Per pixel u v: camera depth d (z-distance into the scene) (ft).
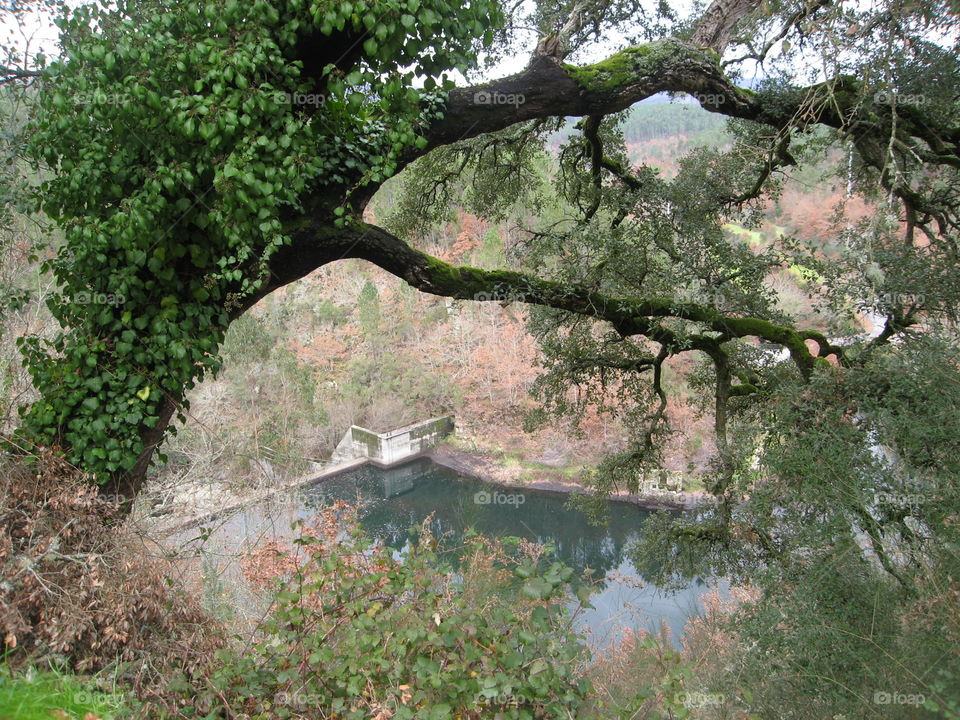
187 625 11.43
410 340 102.32
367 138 15.90
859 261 16.81
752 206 27.63
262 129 12.50
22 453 12.76
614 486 32.60
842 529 15.01
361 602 9.61
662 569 27.27
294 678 8.91
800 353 21.07
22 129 14.58
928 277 17.95
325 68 12.59
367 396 92.12
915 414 15.90
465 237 89.97
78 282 13.83
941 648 12.09
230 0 11.87
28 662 8.82
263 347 76.18
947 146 19.85
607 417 70.33
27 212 15.46
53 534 10.91
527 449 82.23
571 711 8.40
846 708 12.80
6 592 9.47
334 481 82.53
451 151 27.96
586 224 24.23
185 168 12.28
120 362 13.79
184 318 14.12
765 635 14.35
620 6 25.09
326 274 106.42
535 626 8.52
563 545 60.64
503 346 89.61
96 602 10.03
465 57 13.65
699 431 64.44
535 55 17.51
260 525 29.78
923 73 18.71
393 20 12.09
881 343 18.92
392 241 17.65
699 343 23.71
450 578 10.66
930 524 14.42
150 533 14.69
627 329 22.53
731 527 22.02
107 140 12.58
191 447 33.53
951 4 15.23
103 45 12.25
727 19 20.04
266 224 12.52
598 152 26.11
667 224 24.47
